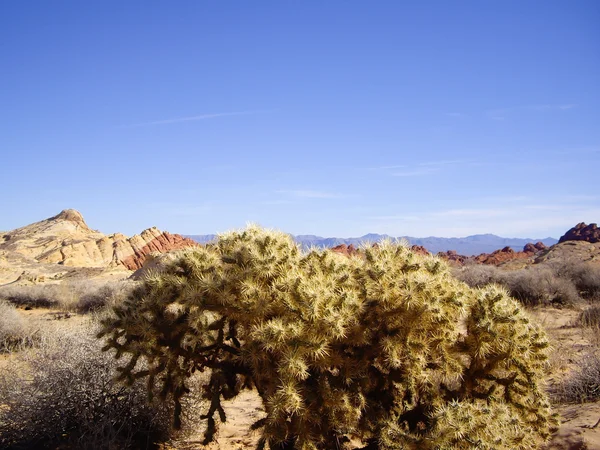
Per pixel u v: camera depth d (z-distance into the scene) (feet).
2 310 37.78
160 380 15.99
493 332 14.23
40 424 17.74
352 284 14.53
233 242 16.55
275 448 14.26
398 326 14.16
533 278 60.03
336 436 14.47
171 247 229.04
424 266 15.28
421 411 14.44
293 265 14.46
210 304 14.35
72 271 144.25
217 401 15.19
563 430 16.93
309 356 13.37
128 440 17.43
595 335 33.47
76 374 18.29
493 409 13.51
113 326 15.48
